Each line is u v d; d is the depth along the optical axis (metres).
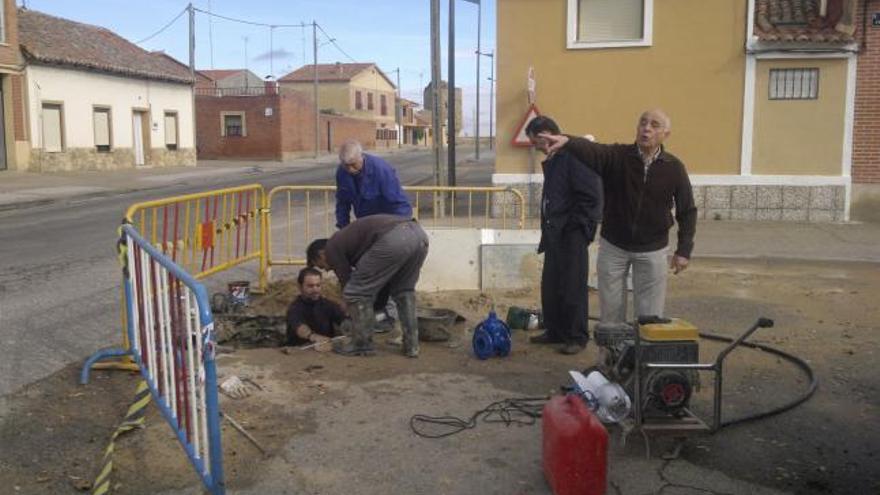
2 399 5.20
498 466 4.19
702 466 4.22
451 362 6.00
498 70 15.21
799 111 14.38
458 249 8.72
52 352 6.26
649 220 5.25
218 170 34.16
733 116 14.59
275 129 45.38
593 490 3.70
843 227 13.95
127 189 23.55
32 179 24.58
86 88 28.78
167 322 4.13
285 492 3.89
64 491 3.99
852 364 6.00
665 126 5.05
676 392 4.27
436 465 4.20
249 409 4.92
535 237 8.80
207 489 3.68
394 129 80.19
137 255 5.05
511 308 7.12
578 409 3.86
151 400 5.02
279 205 18.67
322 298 6.94
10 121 25.80
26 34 27.19
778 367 5.95
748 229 13.70
